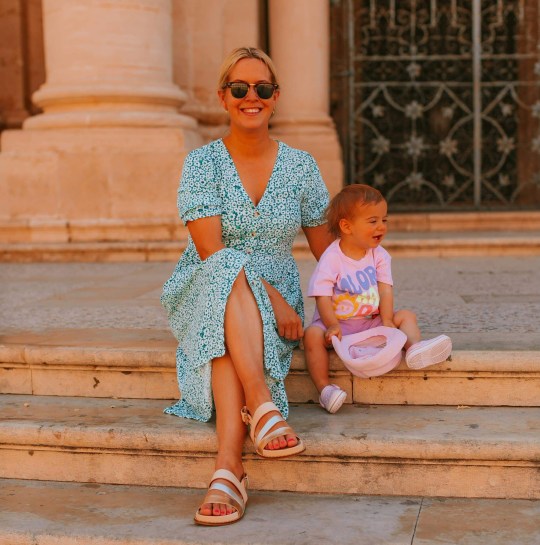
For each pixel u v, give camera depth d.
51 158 8.50
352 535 2.72
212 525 2.81
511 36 12.23
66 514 2.96
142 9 8.66
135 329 4.29
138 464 3.21
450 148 10.90
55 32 8.72
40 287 6.23
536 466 2.97
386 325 3.45
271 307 3.22
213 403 3.22
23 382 3.75
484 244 8.10
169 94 8.80
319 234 3.63
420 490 3.05
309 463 3.10
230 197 3.41
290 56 9.98
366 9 12.01
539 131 11.91
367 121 10.98
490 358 3.36
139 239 8.48
